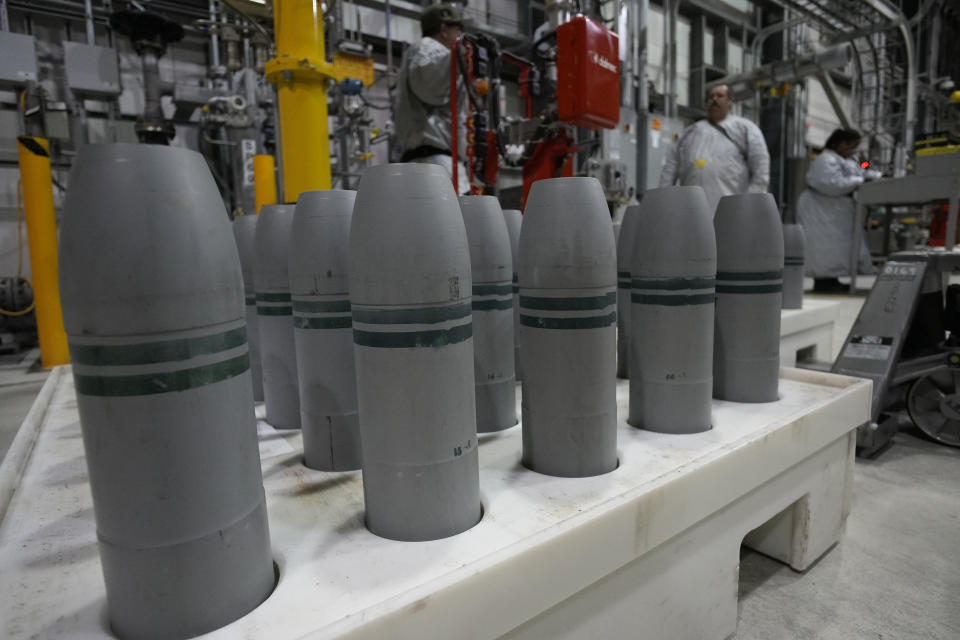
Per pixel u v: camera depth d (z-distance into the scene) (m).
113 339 0.56
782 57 8.55
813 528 1.33
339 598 0.66
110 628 0.65
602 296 0.96
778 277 1.37
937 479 1.83
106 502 0.60
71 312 0.57
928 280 2.25
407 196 0.75
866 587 1.25
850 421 1.41
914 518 1.57
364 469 0.83
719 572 1.07
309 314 1.07
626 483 0.94
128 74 4.16
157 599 0.60
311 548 0.78
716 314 1.42
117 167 0.57
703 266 1.15
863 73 9.41
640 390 1.24
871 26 7.55
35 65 3.41
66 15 3.78
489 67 2.39
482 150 2.37
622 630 0.90
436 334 0.76
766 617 1.16
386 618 0.60
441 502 0.79
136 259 0.55
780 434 1.16
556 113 2.41
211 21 3.69
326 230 1.04
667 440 1.15
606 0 3.64
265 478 1.07
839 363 2.13
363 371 0.79
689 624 1.02
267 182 3.43
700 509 0.98
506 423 1.34
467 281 0.80
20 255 3.65
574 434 0.98
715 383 1.45
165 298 0.57
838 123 10.76
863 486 1.78
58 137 3.50
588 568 0.80
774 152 8.47
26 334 3.93
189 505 0.60
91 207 0.56
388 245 0.74
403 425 0.77
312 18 1.86
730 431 1.18
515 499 0.90
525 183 2.67
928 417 2.16
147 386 0.57
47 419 1.54
